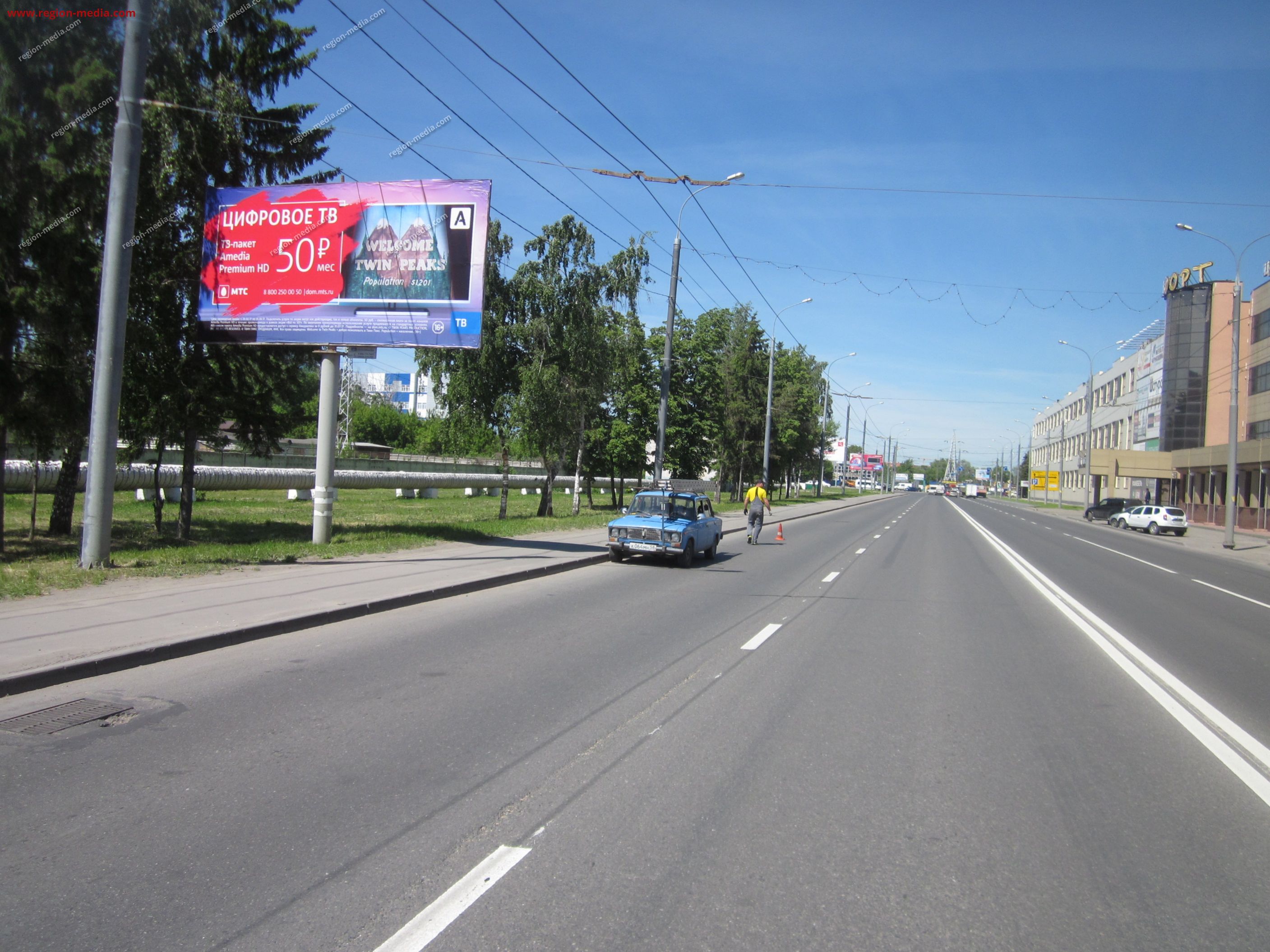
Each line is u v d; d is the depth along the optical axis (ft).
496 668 25.49
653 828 14.30
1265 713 23.16
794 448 203.92
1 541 47.67
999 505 314.96
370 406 259.19
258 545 53.78
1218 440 200.64
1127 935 11.34
